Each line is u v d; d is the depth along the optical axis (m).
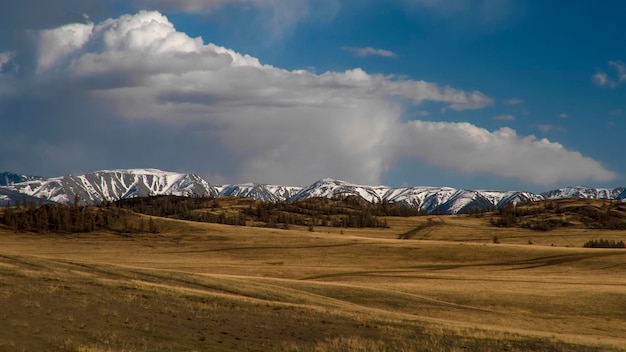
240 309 48.81
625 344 47.69
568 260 157.88
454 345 41.16
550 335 50.00
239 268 137.50
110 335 35.47
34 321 36.62
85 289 50.12
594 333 60.75
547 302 77.88
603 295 82.38
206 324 41.91
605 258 158.62
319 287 76.81
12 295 43.78
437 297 80.12
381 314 56.03
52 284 50.56
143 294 50.72
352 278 121.38
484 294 82.25
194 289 60.66
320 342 39.31
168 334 37.69
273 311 49.31
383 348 38.62
